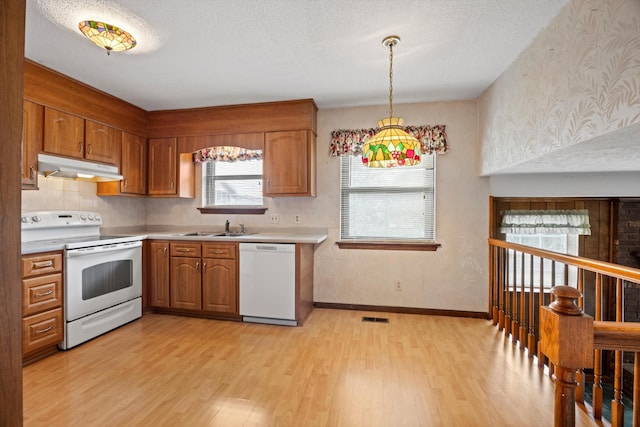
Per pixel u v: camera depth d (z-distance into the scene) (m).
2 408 0.60
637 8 1.26
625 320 3.29
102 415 1.73
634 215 3.21
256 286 3.16
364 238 3.63
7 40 0.60
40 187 2.88
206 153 3.87
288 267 3.10
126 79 2.85
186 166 3.80
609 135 1.49
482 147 3.19
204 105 3.54
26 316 2.25
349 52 2.36
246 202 3.89
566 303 0.78
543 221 3.37
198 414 1.74
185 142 3.66
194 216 3.96
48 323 2.39
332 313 3.48
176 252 3.37
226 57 2.44
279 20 1.97
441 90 3.11
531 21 1.94
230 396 1.91
